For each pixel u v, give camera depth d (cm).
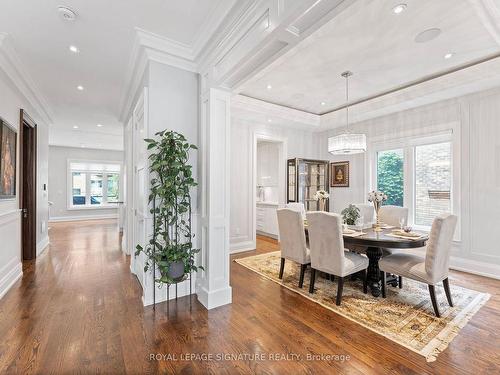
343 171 577
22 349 194
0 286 289
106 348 197
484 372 174
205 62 282
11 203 332
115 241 587
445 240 250
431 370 176
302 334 218
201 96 297
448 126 405
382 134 500
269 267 402
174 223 275
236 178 512
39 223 481
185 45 276
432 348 199
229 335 216
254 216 532
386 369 177
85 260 433
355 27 255
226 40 238
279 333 220
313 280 303
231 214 503
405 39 277
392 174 491
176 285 278
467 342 207
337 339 212
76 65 321
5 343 201
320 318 245
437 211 425
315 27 175
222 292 274
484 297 288
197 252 280
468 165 383
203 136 289
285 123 550
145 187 279
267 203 641
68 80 364
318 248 291
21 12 225
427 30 261
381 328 228
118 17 233
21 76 334
